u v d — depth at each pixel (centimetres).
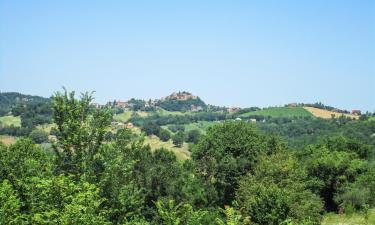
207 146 5700
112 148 2484
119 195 2362
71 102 2477
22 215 1912
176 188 4278
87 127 2473
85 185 2022
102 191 2334
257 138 5756
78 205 1761
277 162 4662
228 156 5400
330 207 6203
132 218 2450
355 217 5269
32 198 2091
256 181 4384
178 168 4612
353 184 5894
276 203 2952
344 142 7588
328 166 6041
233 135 5603
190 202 4225
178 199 4250
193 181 4588
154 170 4238
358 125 14300
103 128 2478
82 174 2380
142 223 2308
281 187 4212
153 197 4216
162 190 4278
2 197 2011
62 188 1919
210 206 4775
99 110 2541
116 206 2352
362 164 6191
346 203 5697
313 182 5909
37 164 2481
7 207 1938
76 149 2455
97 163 2431
